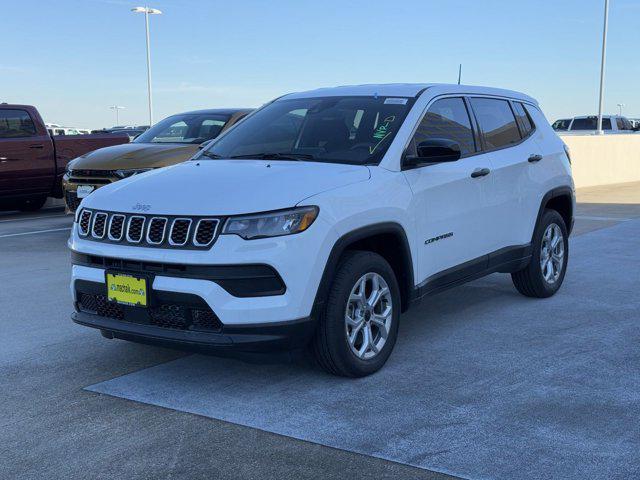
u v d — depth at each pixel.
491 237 5.63
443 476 3.20
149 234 4.05
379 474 3.22
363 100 5.23
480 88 5.93
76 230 4.50
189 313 3.98
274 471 3.27
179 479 3.21
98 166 9.23
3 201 13.34
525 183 6.01
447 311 6.10
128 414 3.94
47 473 3.29
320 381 4.40
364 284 4.39
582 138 19.11
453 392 4.20
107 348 5.15
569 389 4.24
